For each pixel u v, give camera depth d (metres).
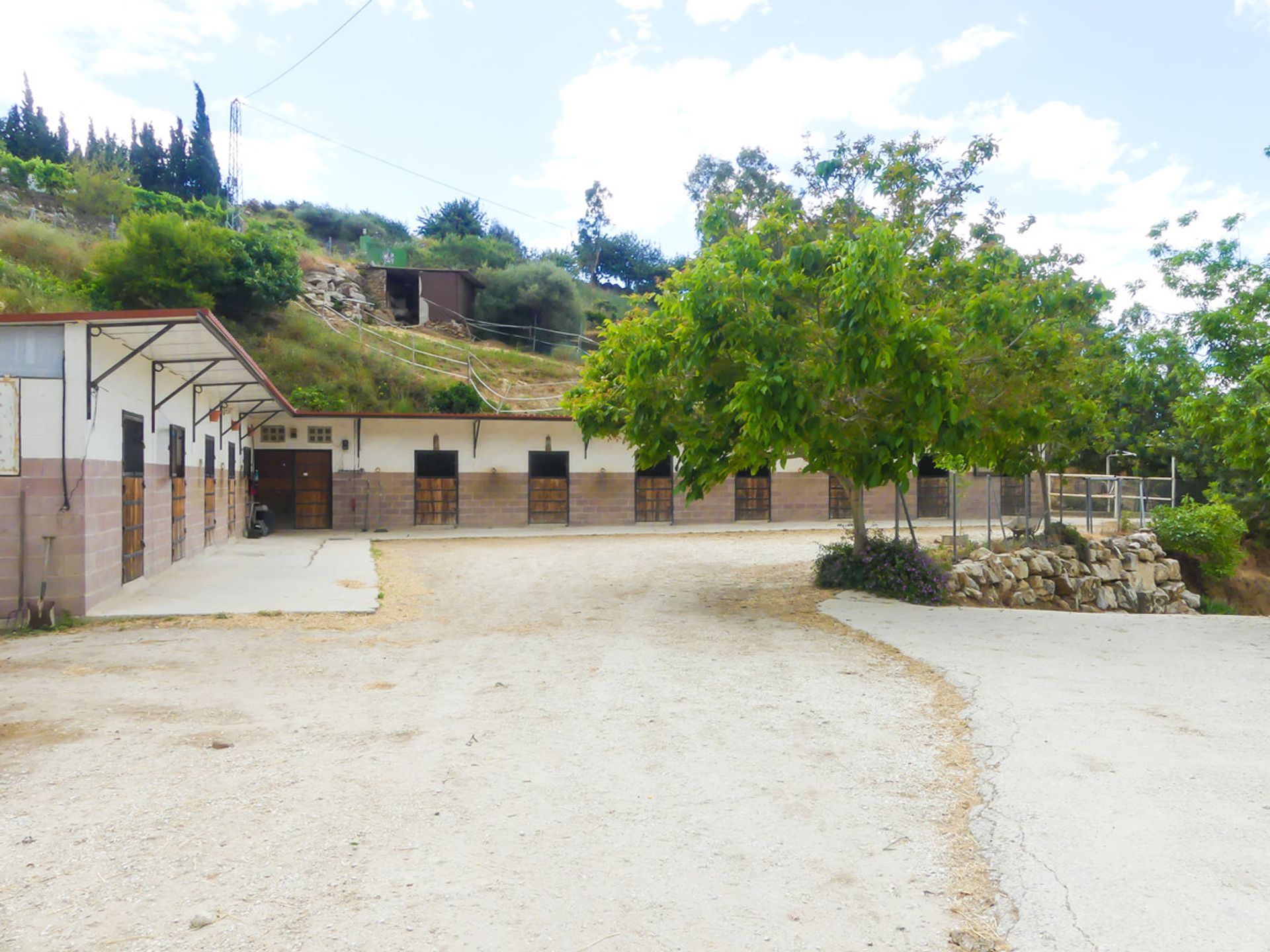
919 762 4.75
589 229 70.00
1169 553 21.39
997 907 3.09
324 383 29.02
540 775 4.52
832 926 2.96
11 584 8.64
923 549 14.36
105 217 37.25
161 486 11.88
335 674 6.91
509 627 9.23
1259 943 2.80
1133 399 18.28
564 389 36.50
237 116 45.31
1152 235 16.16
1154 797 4.14
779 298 9.78
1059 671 7.00
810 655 7.73
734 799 4.18
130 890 3.15
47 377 8.69
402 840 3.65
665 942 2.84
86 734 5.11
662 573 14.12
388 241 59.19
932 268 11.31
